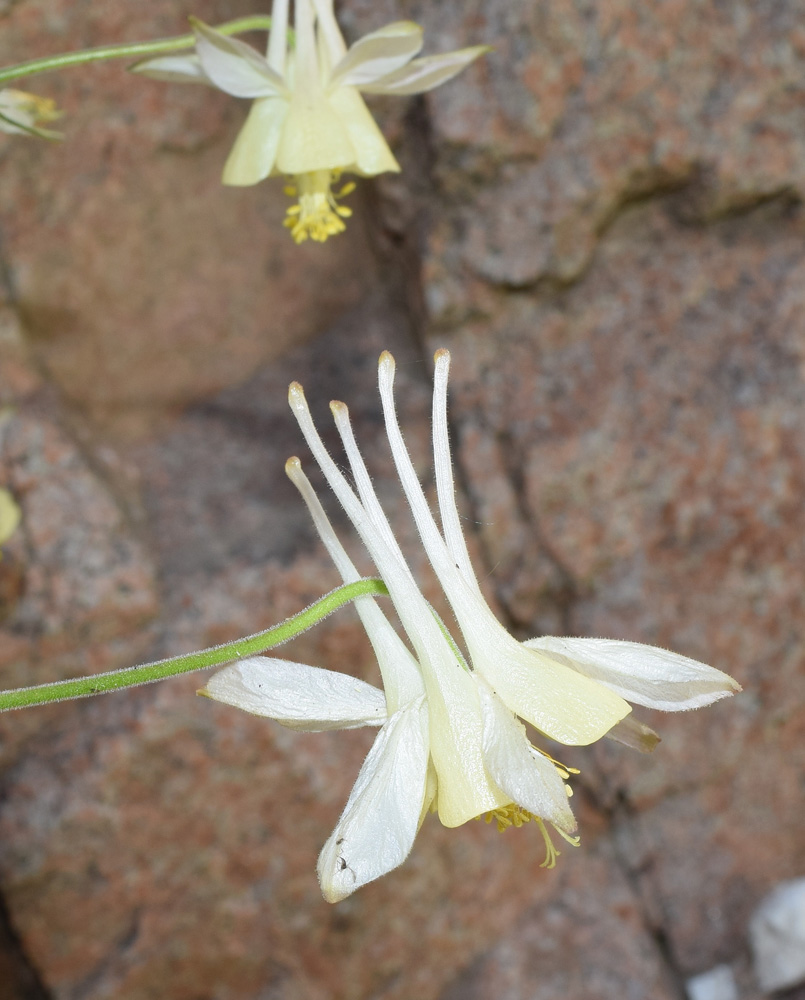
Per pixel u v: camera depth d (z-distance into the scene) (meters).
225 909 0.41
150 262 0.42
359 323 0.45
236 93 0.29
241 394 0.45
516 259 0.41
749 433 0.43
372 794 0.23
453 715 0.24
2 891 0.39
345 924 0.42
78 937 0.40
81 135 0.39
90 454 0.41
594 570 0.43
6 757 0.39
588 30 0.39
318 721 0.24
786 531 0.43
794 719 0.45
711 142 0.41
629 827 0.45
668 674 0.24
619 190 0.41
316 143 0.29
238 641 0.24
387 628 0.24
